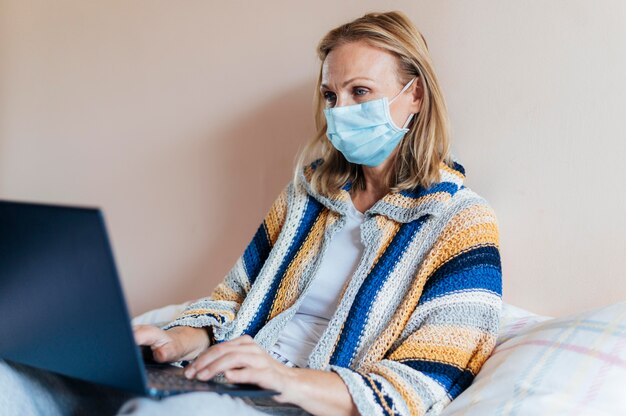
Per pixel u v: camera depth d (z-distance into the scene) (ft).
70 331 2.97
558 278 5.07
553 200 5.07
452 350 3.96
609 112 4.80
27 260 2.89
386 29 4.66
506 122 5.24
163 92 7.13
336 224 4.74
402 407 3.64
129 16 7.29
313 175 5.05
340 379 3.68
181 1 6.93
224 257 6.88
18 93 8.19
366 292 4.36
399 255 4.42
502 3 5.20
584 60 4.88
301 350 4.58
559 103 5.00
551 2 4.99
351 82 4.65
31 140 8.15
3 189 8.38
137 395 3.36
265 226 5.21
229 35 6.66
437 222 4.39
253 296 4.85
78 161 7.82
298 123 6.29
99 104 7.60
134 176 7.42
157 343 4.17
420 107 4.75
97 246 2.63
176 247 7.21
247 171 6.65
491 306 4.12
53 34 7.85
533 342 3.91
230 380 3.37
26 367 3.49
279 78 6.39
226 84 6.72
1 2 8.18
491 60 5.29
